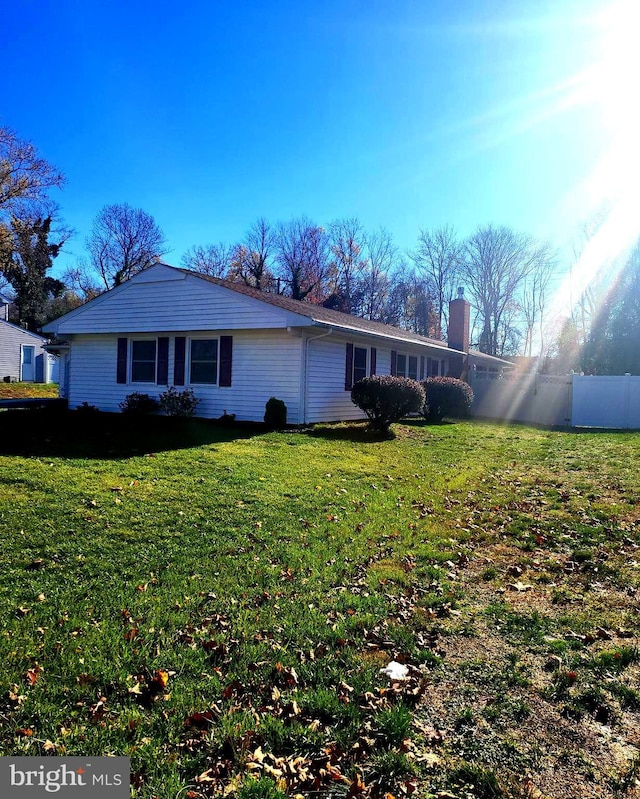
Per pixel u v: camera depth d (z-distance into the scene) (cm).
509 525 566
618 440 1327
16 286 4050
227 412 1421
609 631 327
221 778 205
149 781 201
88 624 328
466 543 514
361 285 4628
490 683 270
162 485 668
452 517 606
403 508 639
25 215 3378
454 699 257
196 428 1193
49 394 2605
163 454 874
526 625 336
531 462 999
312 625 334
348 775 208
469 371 2414
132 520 529
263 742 226
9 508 542
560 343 3588
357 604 367
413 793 197
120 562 431
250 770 210
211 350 1452
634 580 407
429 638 321
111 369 1641
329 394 1448
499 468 934
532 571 434
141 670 279
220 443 1012
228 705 251
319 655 300
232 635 319
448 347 2338
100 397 1666
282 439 1098
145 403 1499
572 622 339
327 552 475
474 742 225
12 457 802
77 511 544
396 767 210
